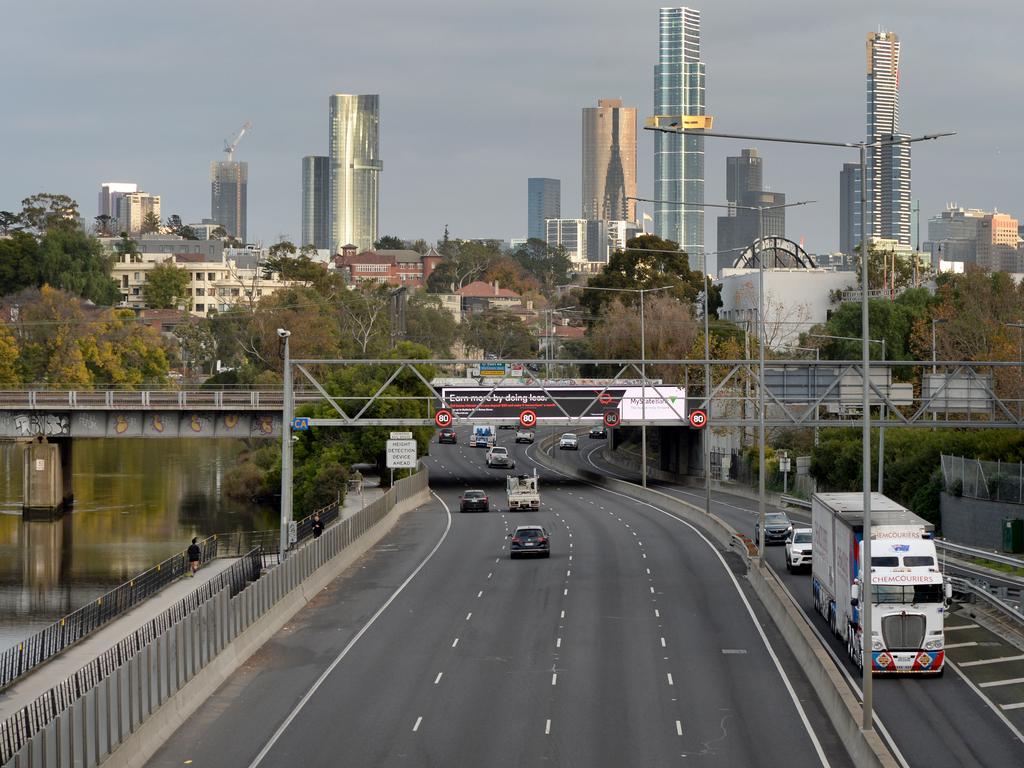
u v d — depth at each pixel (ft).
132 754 295.69
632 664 392.27
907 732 313.12
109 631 504.43
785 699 349.82
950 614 473.26
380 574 586.45
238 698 359.87
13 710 375.04
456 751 302.66
